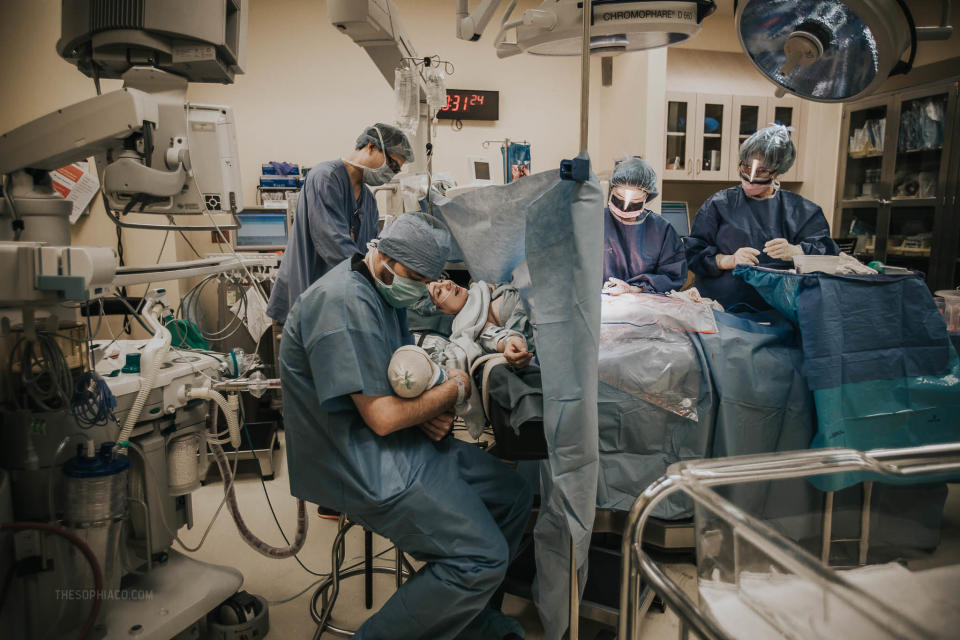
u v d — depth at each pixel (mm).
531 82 4668
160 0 1665
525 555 1848
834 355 1731
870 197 4312
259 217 3934
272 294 2418
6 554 1312
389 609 1379
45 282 1234
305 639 1713
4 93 2709
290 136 4336
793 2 1233
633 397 1749
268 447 2824
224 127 2008
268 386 1695
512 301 1708
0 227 1460
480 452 1611
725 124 4477
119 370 1564
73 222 3295
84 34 1714
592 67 4734
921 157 3998
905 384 1791
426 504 1336
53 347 1345
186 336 2406
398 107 2232
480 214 1550
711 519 832
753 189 2312
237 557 2145
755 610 739
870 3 1125
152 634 1440
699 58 4578
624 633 930
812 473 928
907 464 952
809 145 4684
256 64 4270
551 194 1231
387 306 1473
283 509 2537
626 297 1962
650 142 4227
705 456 1785
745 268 2010
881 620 600
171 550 1798
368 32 2043
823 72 1312
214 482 2814
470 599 1332
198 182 1989
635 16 1449
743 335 1820
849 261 1921
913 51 1244
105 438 1488
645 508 888
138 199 1676
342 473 1363
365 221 2477
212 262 1848
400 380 1308
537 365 1499
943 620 735
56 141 1459
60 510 1403
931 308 1791
